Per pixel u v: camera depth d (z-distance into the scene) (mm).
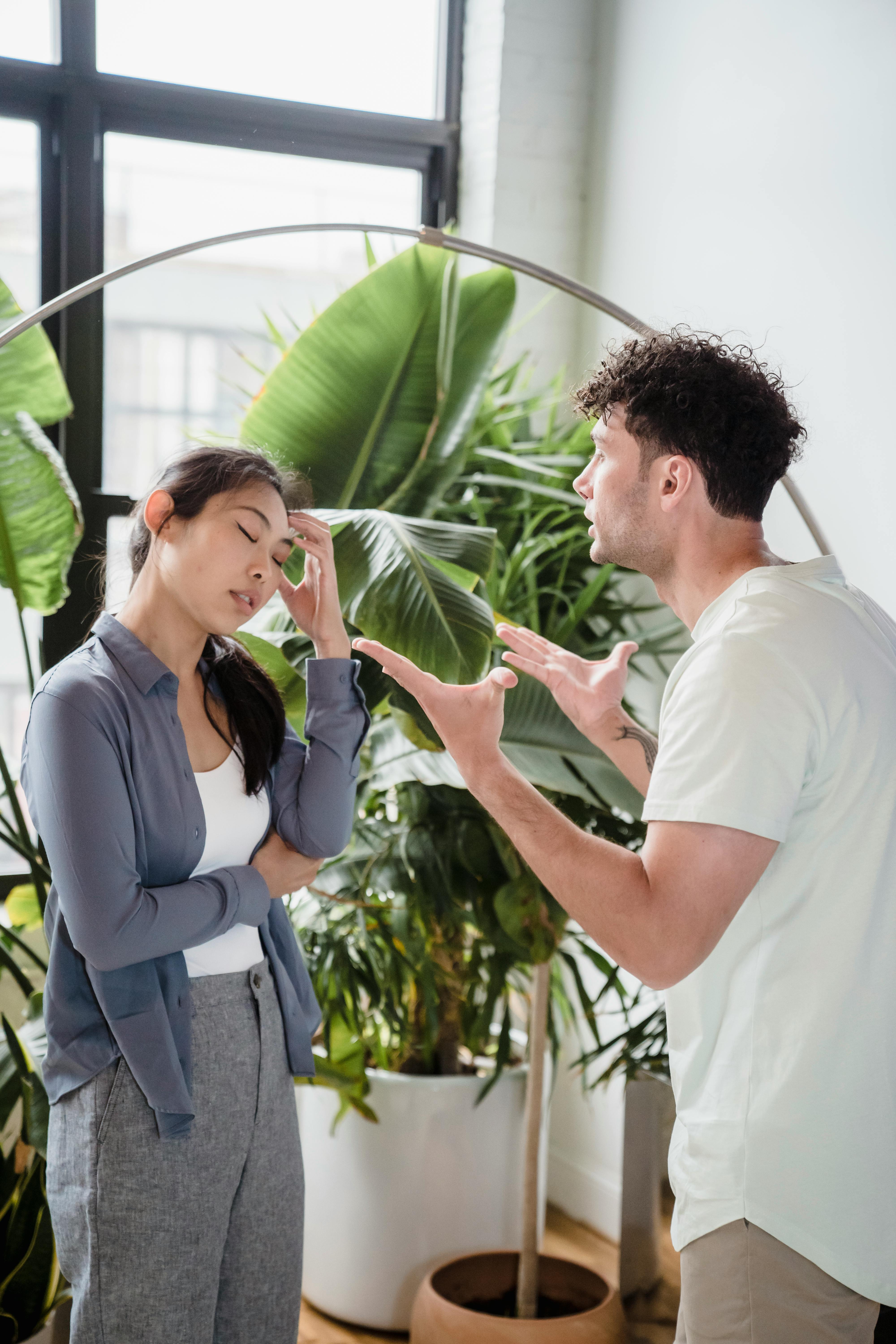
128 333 2973
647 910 1119
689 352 1301
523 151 3066
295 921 2436
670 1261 2141
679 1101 1273
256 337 2838
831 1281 1146
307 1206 2498
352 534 1848
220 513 1425
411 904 2197
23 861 2791
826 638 1177
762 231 2482
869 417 2193
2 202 2756
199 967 1444
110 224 2887
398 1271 2385
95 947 1311
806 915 1164
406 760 2082
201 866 1474
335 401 2221
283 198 3072
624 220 3000
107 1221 1351
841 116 2260
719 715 1139
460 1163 2379
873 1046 1146
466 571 1894
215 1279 1411
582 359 3174
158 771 1404
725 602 1244
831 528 2299
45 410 2111
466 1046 2508
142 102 2814
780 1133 1148
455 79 3158
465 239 2713
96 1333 1354
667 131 2811
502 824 1237
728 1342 1185
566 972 3000
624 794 2078
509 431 2807
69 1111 1402
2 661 2850
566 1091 3061
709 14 2645
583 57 3119
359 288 2143
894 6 2115
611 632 2680
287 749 1615
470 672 1706
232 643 1573
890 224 2139
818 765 1155
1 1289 1842
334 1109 2430
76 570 2744
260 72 2961
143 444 3035
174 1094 1351
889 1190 1150
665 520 1309
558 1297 2273
